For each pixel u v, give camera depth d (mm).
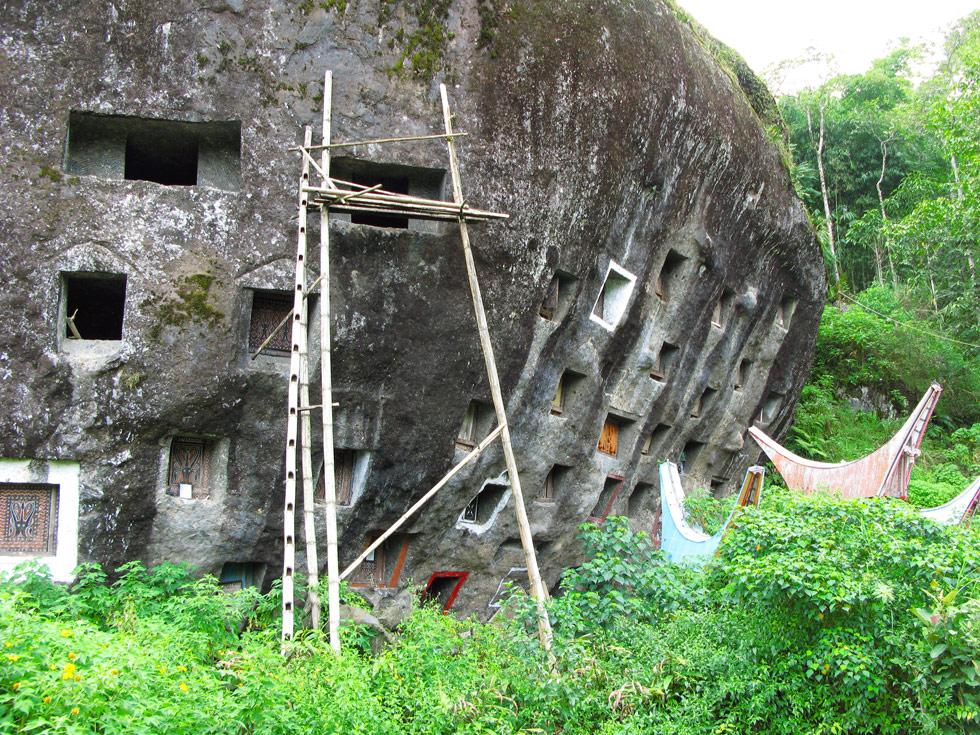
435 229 9805
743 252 15172
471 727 7324
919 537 7930
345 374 9453
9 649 5629
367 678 7336
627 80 10859
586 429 12352
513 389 10703
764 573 7824
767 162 14953
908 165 30578
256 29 9070
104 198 8703
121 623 7957
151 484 8930
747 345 17000
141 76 8836
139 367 8719
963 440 23125
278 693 6535
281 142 9133
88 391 8617
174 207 8859
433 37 9648
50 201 8562
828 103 31141
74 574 8594
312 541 8539
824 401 22672
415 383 9828
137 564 8750
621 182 11148
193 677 6516
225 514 9297
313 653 7379
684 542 12672
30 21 8555
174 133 9195
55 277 8578
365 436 9703
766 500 11680
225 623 8664
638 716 8078
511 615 12148
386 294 9516
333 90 9297
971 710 7047
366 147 9406
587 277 11195
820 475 15492
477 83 9820
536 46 10055
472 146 9805
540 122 10156
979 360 24078
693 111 12109
